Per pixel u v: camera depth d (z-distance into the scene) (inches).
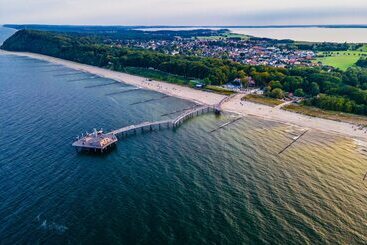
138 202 3526.1
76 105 7249.0
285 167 4375.0
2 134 5393.7
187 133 5679.1
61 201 3516.2
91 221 3193.9
